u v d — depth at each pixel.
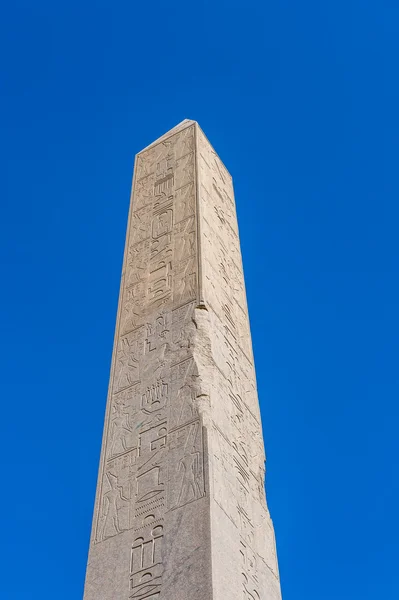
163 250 18.02
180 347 15.45
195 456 13.40
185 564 12.02
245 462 14.54
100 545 13.20
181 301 16.38
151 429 14.41
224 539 12.52
